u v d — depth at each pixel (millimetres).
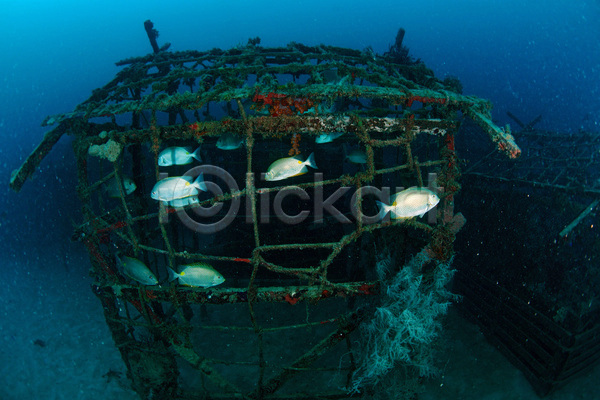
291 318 7301
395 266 4145
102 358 6609
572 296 5035
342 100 6203
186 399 4676
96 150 3848
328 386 5609
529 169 6445
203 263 3408
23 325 7656
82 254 11117
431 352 4078
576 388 5484
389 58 7738
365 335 4031
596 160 5590
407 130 3395
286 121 3271
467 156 9242
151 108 3555
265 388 4254
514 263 6012
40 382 6109
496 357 6102
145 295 4043
